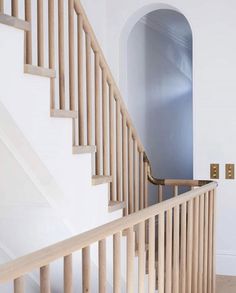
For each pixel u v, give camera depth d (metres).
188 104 6.85
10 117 2.07
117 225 1.76
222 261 4.07
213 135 4.10
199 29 4.12
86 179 2.64
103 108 3.15
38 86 2.23
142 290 2.04
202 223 2.97
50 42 2.55
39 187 2.43
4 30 2.02
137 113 5.03
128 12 4.33
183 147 6.57
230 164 4.05
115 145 3.62
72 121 2.49
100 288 1.68
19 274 1.19
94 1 4.27
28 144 2.19
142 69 5.17
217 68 4.07
